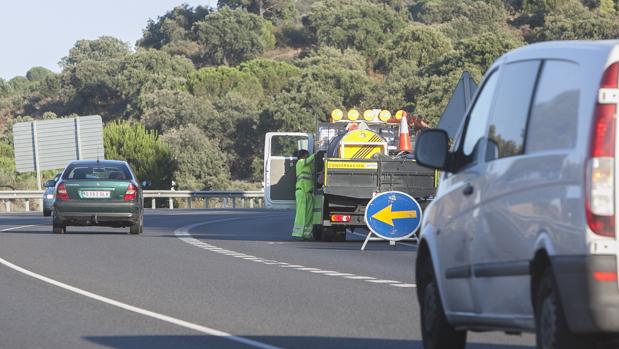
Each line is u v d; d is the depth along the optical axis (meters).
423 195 48.72
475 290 15.74
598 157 12.82
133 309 24.44
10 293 27.50
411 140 55.12
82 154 124.44
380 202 42.84
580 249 12.80
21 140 125.25
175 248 43.78
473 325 16.20
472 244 15.80
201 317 23.16
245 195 123.62
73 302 25.70
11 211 106.31
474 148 16.31
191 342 19.75
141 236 52.25
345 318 22.98
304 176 51.28
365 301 26.03
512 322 14.69
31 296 26.86
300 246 45.94
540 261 13.82
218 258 38.84
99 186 52.88
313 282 30.52
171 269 34.28
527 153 14.42
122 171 54.12
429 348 17.66
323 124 54.66
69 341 19.92
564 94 13.77
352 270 34.38
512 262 14.51
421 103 191.88
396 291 28.25
